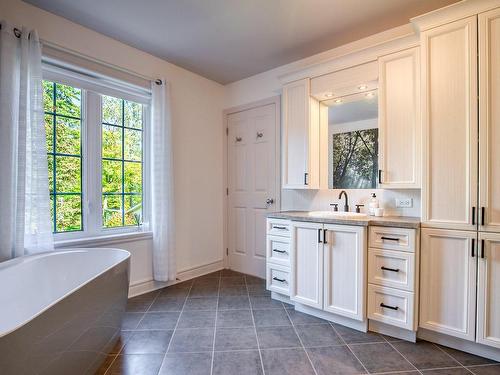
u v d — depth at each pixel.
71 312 1.30
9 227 1.83
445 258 1.79
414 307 1.84
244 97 3.54
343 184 2.69
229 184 3.69
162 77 2.94
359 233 2.01
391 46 2.13
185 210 3.27
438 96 1.82
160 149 2.83
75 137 2.43
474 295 1.70
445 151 1.80
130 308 2.46
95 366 1.57
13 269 1.71
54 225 2.30
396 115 2.11
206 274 3.47
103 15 2.20
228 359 1.71
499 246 1.63
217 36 2.53
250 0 2.02
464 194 1.74
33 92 1.96
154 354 1.76
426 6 2.09
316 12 2.17
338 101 2.71
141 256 2.82
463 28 1.73
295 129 2.75
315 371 1.59
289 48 2.76
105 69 2.50
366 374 1.56
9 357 0.95
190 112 3.32
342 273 2.09
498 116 1.64
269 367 1.63
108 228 2.65
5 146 1.82
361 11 2.16
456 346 1.81
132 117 2.86
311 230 2.27
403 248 1.87
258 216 3.39
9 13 1.95
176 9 2.13
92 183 2.52
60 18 2.21
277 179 3.21
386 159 2.15
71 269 2.03
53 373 1.20
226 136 3.70
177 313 2.36
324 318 2.26
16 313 1.70
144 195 2.94
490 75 1.65
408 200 2.33
